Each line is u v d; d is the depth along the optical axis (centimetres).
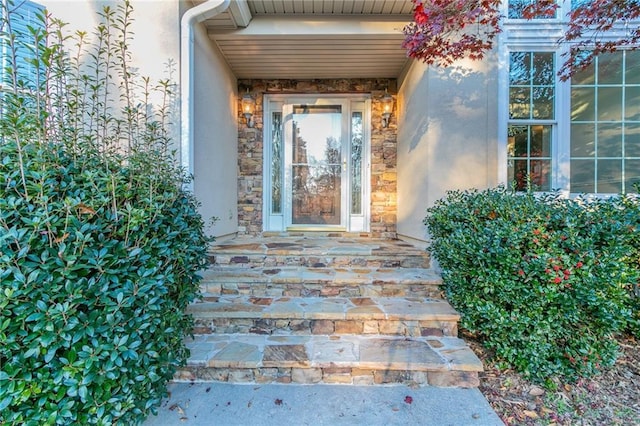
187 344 258
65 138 196
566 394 226
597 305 229
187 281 233
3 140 169
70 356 146
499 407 211
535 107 380
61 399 146
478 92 377
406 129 468
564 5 375
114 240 172
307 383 233
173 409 205
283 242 454
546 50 378
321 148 544
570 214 246
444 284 317
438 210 329
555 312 236
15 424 141
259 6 374
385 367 232
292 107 539
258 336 273
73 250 152
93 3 328
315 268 364
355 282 323
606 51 353
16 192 151
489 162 378
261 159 528
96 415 155
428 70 379
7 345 135
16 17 279
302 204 545
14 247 143
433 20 299
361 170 540
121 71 324
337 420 196
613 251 230
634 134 378
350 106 539
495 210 272
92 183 169
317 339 267
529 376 238
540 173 382
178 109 331
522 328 239
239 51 431
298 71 493
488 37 332
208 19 369
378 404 210
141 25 332
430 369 230
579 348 237
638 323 284
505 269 245
